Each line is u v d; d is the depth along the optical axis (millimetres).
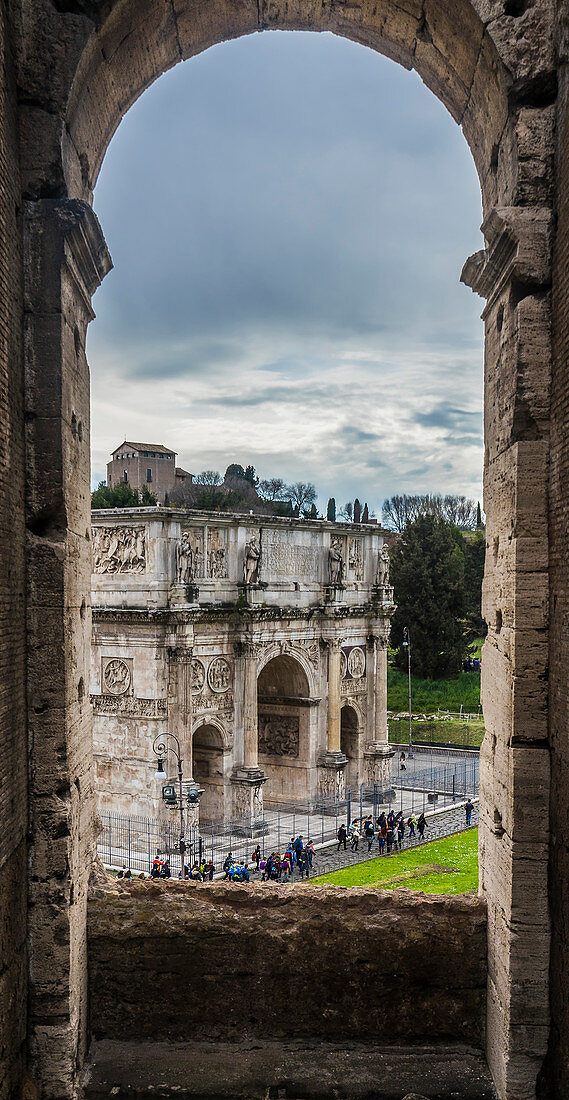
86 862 14742
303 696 62031
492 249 14070
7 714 12000
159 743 50281
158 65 16141
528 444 13211
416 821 60312
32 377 13023
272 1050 14398
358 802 66375
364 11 15719
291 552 60281
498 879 13969
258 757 64312
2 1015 11633
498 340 14781
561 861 12555
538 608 13172
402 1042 14602
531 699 13195
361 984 14617
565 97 12641
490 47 13492
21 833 12664
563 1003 12453
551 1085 12883
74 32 12930
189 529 52844
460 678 97750
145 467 138375
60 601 13078
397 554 100812
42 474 13109
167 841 49594
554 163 13164
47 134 12992
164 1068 13820
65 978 13016
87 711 15211
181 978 14656
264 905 14906
